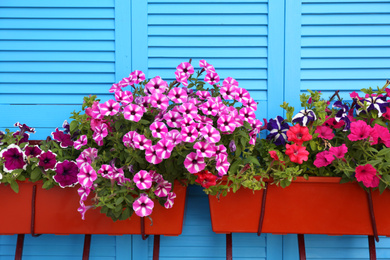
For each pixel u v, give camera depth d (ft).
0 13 4.33
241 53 4.41
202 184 3.50
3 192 3.77
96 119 3.64
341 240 4.37
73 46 4.39
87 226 3.82
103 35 4.40
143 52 4.38
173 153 3.46
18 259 4.08
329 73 4.40
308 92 4.42
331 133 3.80
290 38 4.38
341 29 4.38
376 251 4.35
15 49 4.35
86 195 3.45
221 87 3.77
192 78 4.05
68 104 4.42
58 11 4.37
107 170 3.45
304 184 3.73
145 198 3.39
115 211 3.43
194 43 4.41
